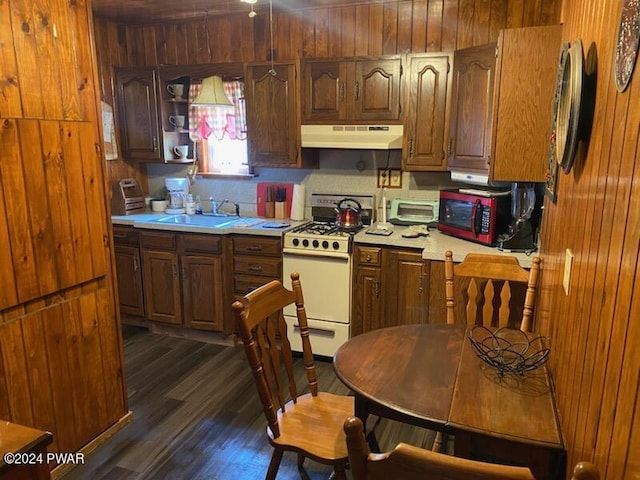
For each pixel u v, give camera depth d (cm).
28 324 200
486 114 281
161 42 403
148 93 390
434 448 215
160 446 242
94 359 236
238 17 378
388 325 320
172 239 362
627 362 79
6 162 186
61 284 214
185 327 373
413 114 324
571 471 112
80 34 218
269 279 346
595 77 123
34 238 199
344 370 158
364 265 319
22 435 118
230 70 366
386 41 346
